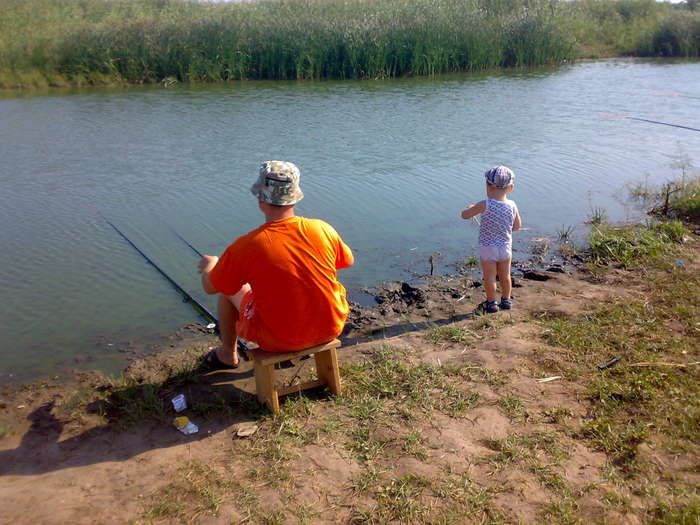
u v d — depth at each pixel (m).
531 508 2.97
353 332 5.15
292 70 21.20
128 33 20.61
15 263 6.43
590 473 3.19
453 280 6.14
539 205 8.27
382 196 8.49
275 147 11.07
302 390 4.04
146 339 5.05
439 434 3.54
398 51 21.39
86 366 4.64
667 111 14.60
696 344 4.42
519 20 24.27
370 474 3.23
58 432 3.77
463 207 8.12
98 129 12.64
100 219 7.68
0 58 19.48
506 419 3.66
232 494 3.12
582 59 26.88
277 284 3.57
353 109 14.86
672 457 3.27
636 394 3.81
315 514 2.97
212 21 21.02
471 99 16.33
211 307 5.58
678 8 32.12
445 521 2.91
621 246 6.52
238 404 3.96
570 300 5.37
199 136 11.94
